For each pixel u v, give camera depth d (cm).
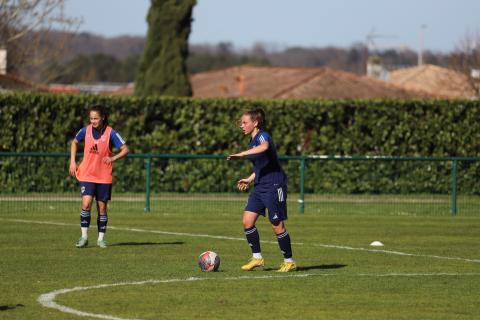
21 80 12462
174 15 12094
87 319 2894
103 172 4725
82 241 4744
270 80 15788
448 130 9612
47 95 8944
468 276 3969
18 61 13138
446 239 5562
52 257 4350
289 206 7738
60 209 7094
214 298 3297
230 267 4091
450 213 7581
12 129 8894
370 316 3028
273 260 4372
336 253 4734
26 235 5306
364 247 5041
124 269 3978
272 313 3044
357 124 9519
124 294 3350
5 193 7762
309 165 8519
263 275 3862
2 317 2908
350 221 6688
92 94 9250
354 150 9538
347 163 8475
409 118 9575
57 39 13650
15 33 12775
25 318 2897
